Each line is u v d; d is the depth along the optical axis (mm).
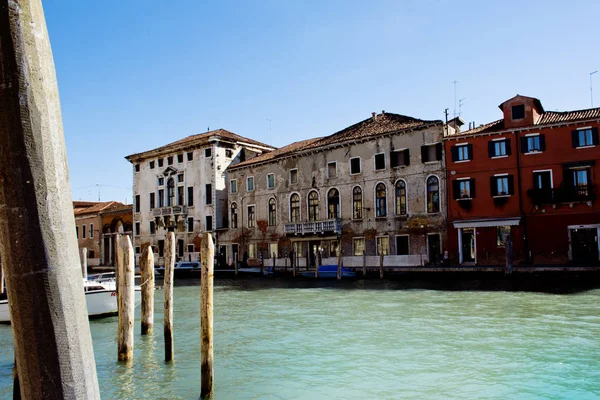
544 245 27859
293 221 40062
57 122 1923
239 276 37750
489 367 9508
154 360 10492
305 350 11273
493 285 23688
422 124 32406
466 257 30781
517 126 29047
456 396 8023
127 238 10195
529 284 23266
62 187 1914
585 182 27172
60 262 1875
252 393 8352
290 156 40125
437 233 31594
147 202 53031
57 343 1854
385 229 34062
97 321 15773
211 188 46312
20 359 1850
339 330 13516
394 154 34062
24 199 1807
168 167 50531
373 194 34875
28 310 1819
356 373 9375
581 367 9352
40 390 1832
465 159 30609
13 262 1815
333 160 37406
